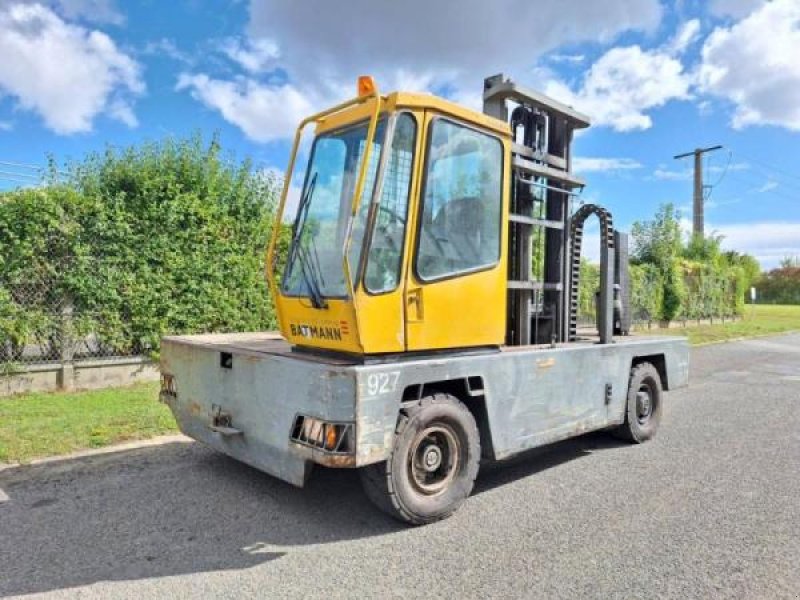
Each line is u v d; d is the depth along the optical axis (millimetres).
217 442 4520
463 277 4094
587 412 5281
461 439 4066
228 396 4289
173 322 8516
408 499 3760
